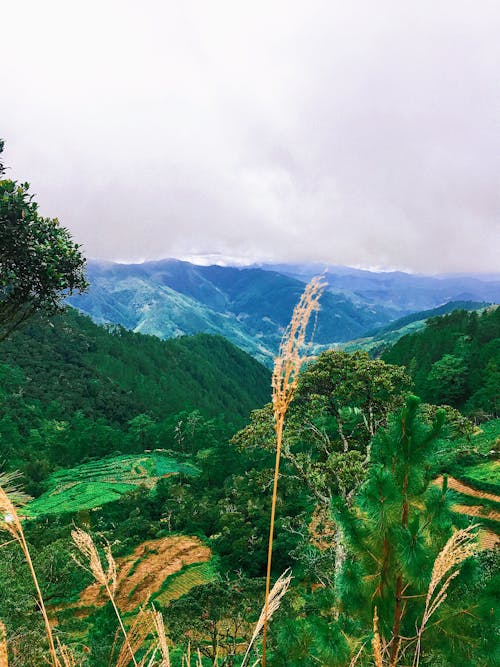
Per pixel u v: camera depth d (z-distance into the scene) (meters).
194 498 65.06
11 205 8.37
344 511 4.21
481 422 57.84
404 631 3.92
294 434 17.22
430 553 3.67
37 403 123.75
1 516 1.81
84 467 92.00
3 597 12.73
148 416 133.38
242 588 20.69
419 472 3.91
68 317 189.38
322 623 4.09
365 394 16.83
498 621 3.68
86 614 32.53
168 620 18.83
